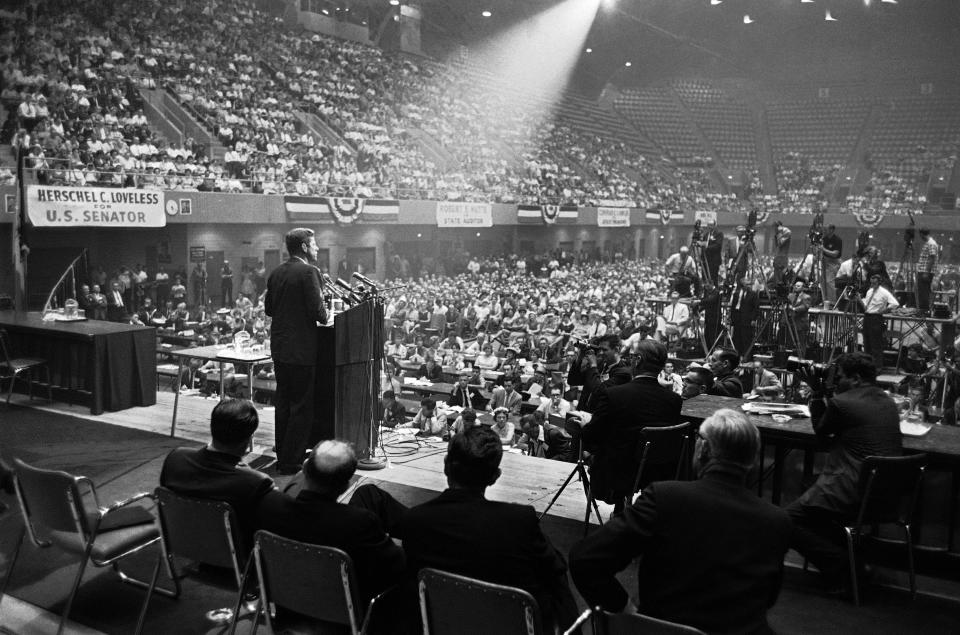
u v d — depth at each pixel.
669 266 17.31
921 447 5.54
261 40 37.94
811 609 5.09
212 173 27.31
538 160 47.00
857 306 15.19
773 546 3.27
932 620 4.94
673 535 3.27
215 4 36.75
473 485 3.73
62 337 9.64
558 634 3.67
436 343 20.97
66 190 21.20
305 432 7.12
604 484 5.76
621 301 28.19
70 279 22.66
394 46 48.53
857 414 5.30
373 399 7.77
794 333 14.66
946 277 21.19
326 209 30.06
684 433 5.70
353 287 7.67
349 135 35.97
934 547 5.68
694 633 2.97
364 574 3.97
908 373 14.17
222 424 4.46
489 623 3.39
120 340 9.59
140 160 25.62
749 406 6.48
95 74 27.17
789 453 6.36
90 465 7.43
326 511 3.97
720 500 3.31
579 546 3.39
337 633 4.03
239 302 25.16
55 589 5.30
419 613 3.84
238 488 4.33
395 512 4.34
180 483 4.46
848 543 5.21
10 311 11.61
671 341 15.98
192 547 4.40
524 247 43.41
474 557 3.56
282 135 32.09
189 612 5.01
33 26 26.77
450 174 38.94
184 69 31.52
